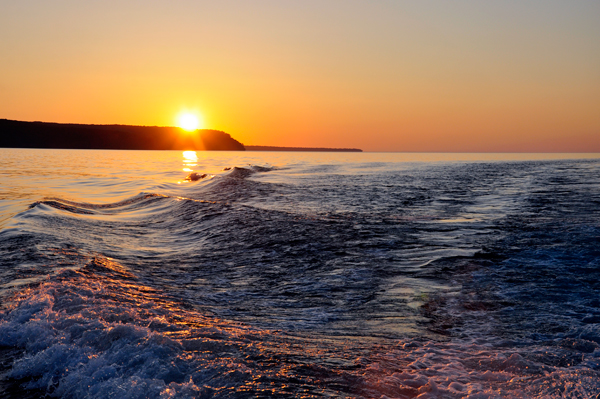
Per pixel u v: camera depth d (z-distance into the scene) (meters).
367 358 4.23
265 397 3.28
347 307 6.14
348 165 65.31
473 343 4.68
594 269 7.58
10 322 4.84
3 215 14.90
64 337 4.38
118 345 4.14
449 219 14.01
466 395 3.42
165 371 3.66
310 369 3.88
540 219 13.51
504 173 39.47
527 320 5.41
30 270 7.34
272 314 5.89
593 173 37.91
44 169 45.47
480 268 7.93
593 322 5.29
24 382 3.67
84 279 6.87
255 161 80.19
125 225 13.22
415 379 3.73
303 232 11.55
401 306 6.10
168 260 9.20
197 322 5.29
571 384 3.61
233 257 9.41
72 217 13.60
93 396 3.31
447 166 57.12
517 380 3.72
